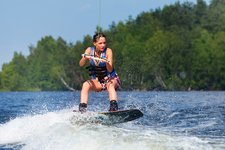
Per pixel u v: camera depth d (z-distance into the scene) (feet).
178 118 128.98
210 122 116.57
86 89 92.89
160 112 152.87
